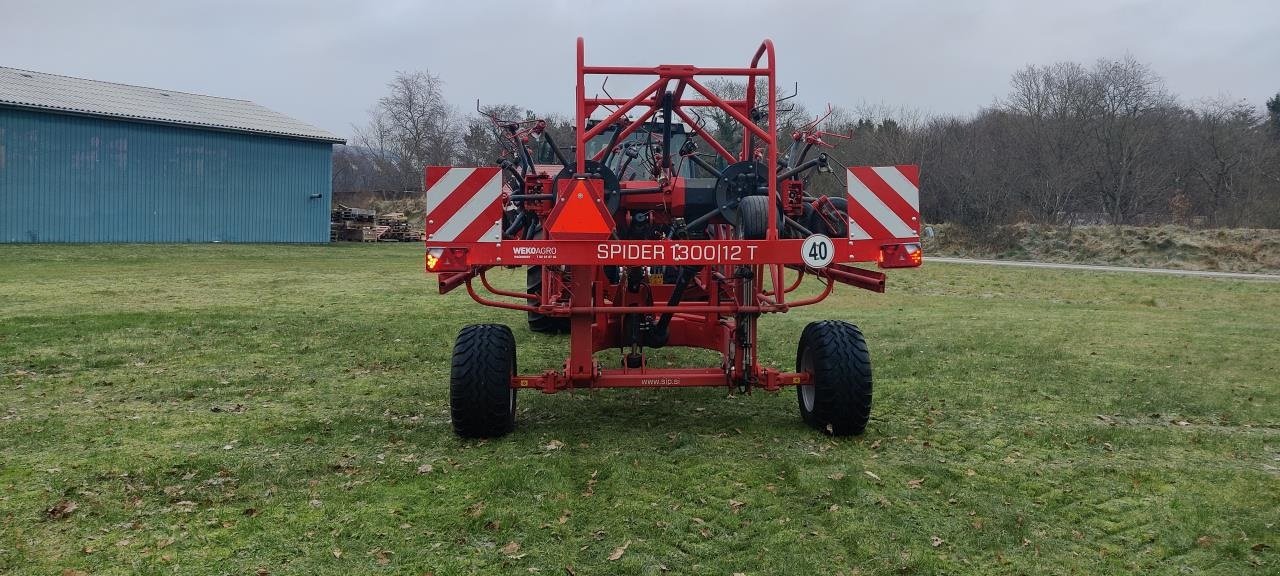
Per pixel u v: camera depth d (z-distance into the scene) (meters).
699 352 7.74
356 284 14.73
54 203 26.27
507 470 4.03
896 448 4.54
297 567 3.00
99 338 8.11
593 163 4.86
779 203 4.97
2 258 19.30
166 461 4.20
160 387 6.01
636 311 4.51
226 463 4.17
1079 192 36.81
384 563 3.04
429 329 9.10
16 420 5.02
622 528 3.37
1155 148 36.84
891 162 37.03
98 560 3.04
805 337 4.84
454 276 4.57
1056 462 4.34
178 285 13.88
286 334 8.61
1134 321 10.71
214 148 30.08
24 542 3.19
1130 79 39.47
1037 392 6.09
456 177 4.23
